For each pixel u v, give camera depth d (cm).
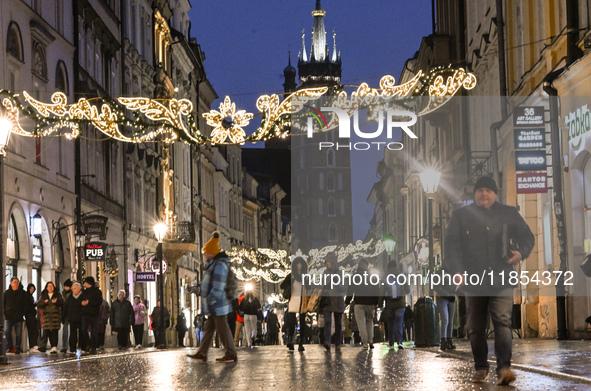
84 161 4194
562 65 2848
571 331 2820
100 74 4606
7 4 3192
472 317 1170
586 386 1109
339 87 2702
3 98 3081
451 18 5450
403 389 1127
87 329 2709
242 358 2109
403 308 2497
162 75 6212
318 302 2398
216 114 2759
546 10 3106
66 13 3959
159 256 3712
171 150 6519
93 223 3891
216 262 1908
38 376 1591
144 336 5078
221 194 9250
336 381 1299
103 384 1340
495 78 4106
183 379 1404
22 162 3291
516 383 1160
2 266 2033
